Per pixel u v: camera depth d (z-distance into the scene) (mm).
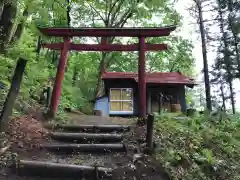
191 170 6453
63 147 6598
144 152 6625
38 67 13039
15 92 6656
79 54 22594
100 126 8289
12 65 10406
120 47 9930
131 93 16578
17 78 6680
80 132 8148
